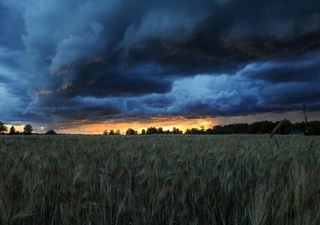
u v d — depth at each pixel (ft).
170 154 22.77
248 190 12.28
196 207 11.44
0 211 10.18
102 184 12.55
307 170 13.66
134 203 11.29
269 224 9.30
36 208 11.21
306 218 8.79
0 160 19.30
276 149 26.45
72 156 22.26
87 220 10.09
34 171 15.31
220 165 16.34
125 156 21.30
